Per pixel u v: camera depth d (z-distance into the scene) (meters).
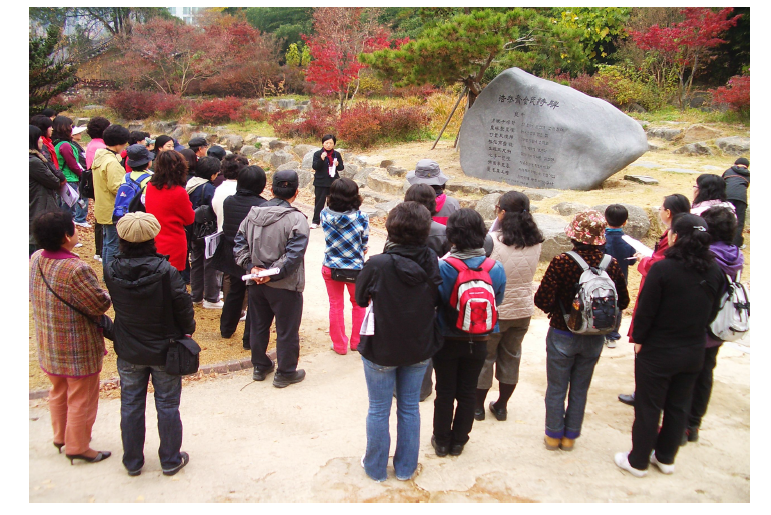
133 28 24.72
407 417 3.21
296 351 4.53
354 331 5.18
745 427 3.94
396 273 2.99
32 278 3.17
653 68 17.22
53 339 3.16
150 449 3.64
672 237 3.64
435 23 11.85
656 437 3.29
